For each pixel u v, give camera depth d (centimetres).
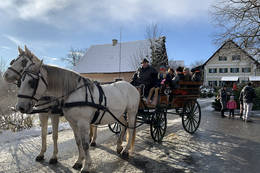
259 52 1431
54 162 411
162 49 2025
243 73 4200
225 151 500
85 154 359
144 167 397
